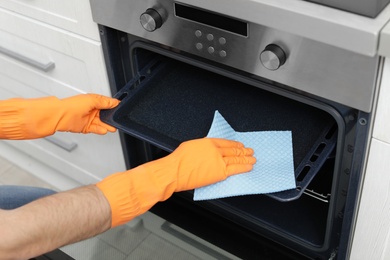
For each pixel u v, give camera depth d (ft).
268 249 4.41
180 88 4.32
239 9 3.02
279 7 2.86
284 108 4.14
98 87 4.45
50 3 4.07
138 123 4.00
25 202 4.58
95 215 3.23
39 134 4.02
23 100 3.96
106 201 3.29
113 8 3.70
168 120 4.05
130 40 4.01
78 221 3.16
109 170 5.16
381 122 3.06
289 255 4.33
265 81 3.50
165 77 4.41
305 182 3.42
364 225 3.64
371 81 2.87
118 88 4.34
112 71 4.20
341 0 2.74
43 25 4.29
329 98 3.12
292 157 3.58
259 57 3.27
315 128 3.94
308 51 3.01
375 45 2.67
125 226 4.99
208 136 3.71
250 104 4.22
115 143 4.73
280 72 3.24
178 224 4.75
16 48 4.77
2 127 3.96
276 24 2.93
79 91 4.65
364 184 3.42
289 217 4.22
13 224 2.97
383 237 3.61
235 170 3.49
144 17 3.47
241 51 3.33
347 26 2.69
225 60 3.45
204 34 3.42
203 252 4.71
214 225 4.64
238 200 4.36
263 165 3.58
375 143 3.18
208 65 3.67
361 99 2.98
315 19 2.77
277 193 3.37
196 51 3.56
